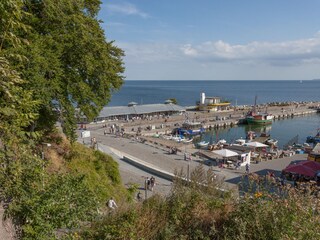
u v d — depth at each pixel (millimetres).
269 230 6027
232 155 39938
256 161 41438
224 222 6645
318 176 28734
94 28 18344
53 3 14484
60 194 6586
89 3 20047
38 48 13070
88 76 17547
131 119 73812
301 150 50344
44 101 13398
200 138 66000
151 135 59500
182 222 6805
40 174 6664
